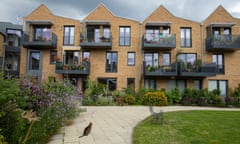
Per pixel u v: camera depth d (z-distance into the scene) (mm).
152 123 7230
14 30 25812
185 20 20672
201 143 4746
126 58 20172
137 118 8586
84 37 19750
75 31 20500
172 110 11781
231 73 20047
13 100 3949
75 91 9086
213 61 20312
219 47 19062
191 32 20562
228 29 20656
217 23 19828
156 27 20750
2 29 25312
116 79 19953
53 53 20359
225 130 6102
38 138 4414
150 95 16359
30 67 20188
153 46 19172
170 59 20219
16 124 3605
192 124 7031
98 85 18172
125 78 19906
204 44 20391
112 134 5758
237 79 19969
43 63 20094
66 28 20656
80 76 20000
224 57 20266
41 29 20766
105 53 20266
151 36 19344
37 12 20547
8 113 3561
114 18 20609
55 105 5711
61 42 20297
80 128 6422
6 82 3818
